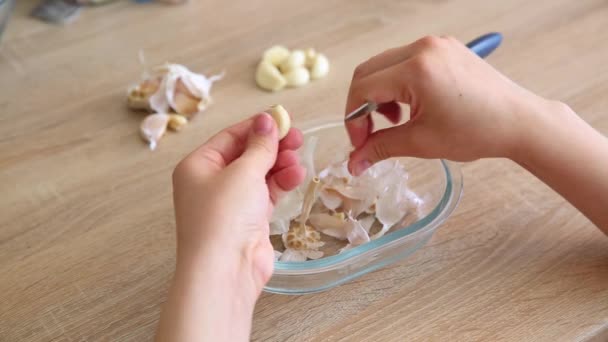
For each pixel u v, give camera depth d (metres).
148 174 0.64
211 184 0.47
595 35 0.75
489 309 0.52
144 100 0.69
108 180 0.63
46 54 0.78
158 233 0.58
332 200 0.59
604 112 0.66
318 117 0.68
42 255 0.57
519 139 0.55
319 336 0.51
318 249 0.56
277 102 0.70
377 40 0.77
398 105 0.58
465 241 0.56
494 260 0.55
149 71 0.74
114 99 0.72
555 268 0.54
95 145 0.67
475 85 0.53
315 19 0.81
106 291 0.55
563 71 0.71
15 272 0.56
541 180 0.57
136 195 0.62
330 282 0.53
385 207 0.58
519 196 0.59
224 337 0.45
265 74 0.71
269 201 0.53
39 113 0.71
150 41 0.79
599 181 0.55
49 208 0.61
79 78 0.74
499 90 0.54
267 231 0.50
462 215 0.58
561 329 0.51
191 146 0.66
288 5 0.83
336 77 0.73
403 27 0.78
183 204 0.48
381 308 0.53
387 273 0.55
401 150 0.55
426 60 0.52
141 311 0.53
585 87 0.69
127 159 0.65
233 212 0.46
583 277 0.54
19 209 0.61
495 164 0.62
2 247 0.58
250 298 0.47
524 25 0.77
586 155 0.55
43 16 0.83
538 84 0.70
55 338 0.52
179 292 0.45
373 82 0.53
